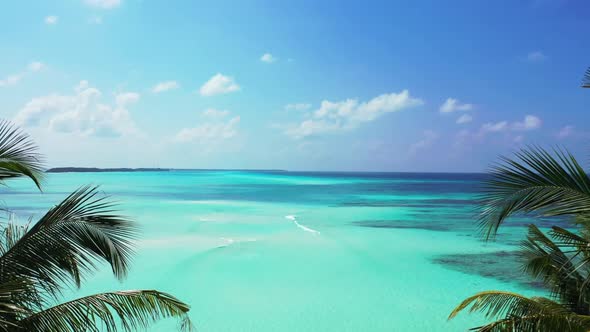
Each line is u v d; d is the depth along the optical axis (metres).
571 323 4.58
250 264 16.89
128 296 4.57
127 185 85.38
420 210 38.62
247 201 47.12
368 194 63.72
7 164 4.06
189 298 12.81
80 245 4.48
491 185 3.82
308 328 10.66
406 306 12.28
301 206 41.69
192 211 34.94
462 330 10.55
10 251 4.23
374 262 17.55
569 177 3.60
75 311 4.27
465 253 19.47
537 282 14.81
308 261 17.61
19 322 3.95
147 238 21.94
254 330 10.51
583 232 5.21
